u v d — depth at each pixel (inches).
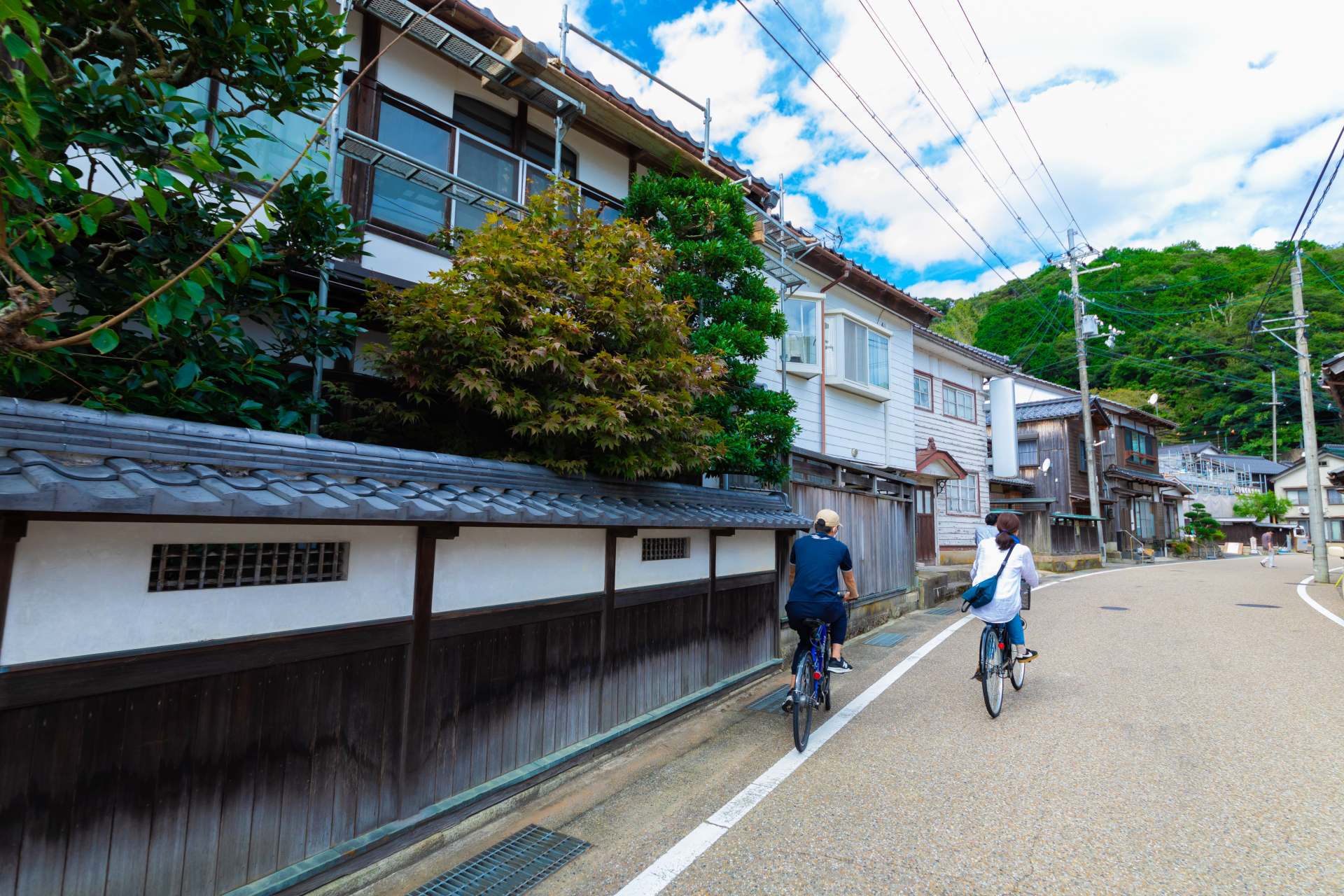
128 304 131.9
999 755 182.5
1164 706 225.9
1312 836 134.0
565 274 190.5
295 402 176.2
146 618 93.7
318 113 225.3
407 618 131.3
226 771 102.0
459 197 255.1
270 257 161.9
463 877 124.3
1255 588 614.5
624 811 152.9
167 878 94.5
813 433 491.5
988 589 222.4
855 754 185.9
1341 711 217.0
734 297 297.3
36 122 81.6
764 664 282.5
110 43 125.0
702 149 362.9
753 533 282.2
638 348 209.2
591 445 200.2
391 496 121.0
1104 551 997.8
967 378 794.8
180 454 100.5
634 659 201.2
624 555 199.8
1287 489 1936.5
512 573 157.4
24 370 105.8
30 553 83.0
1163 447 1971.0
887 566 426.6
